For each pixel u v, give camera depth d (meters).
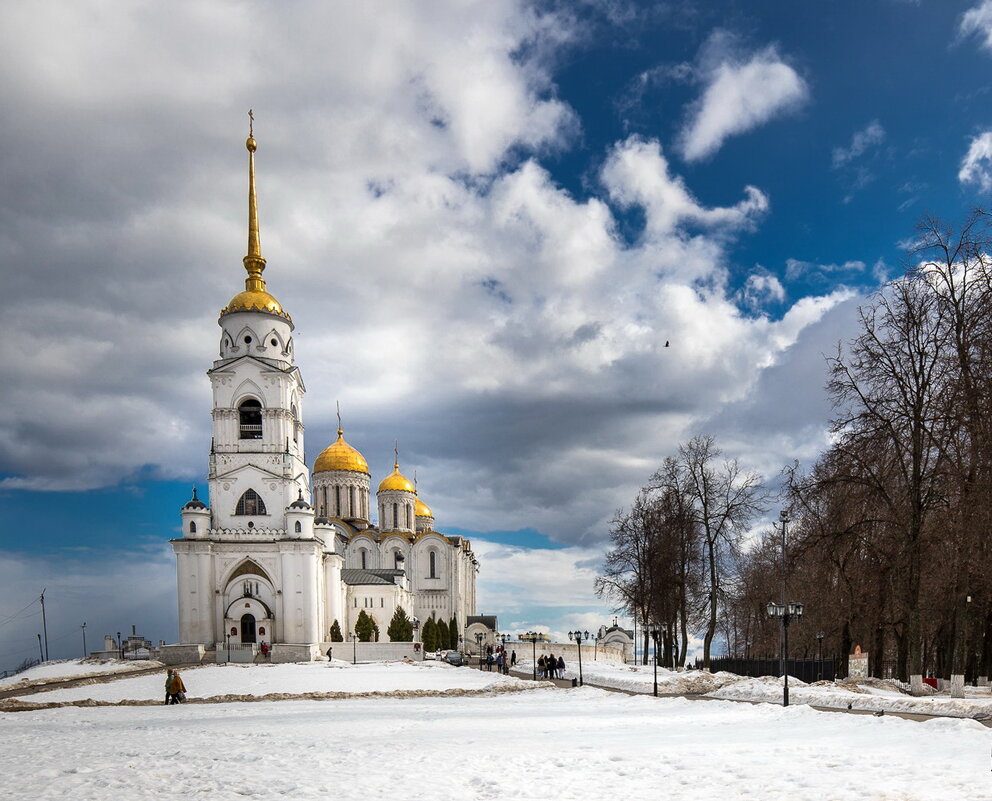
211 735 28.70
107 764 21.22
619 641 171.75
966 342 39.06
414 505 167.50
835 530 45.84
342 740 26.09
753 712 32.69
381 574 136.12
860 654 79.81
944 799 14.85
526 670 82.31
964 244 39.81
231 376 107.25
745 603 85.12
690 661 100.19
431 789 17.14
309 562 102.56
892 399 41.59
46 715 41.44
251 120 115.62
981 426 38.03
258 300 110.44
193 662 93.19
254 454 106.12
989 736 22.67
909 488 41.12
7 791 17.53
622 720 31.67
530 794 16.58
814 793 15.89
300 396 115.31
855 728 25.95
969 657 51.25
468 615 169.62
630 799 15.97
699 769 18.94
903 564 41.31
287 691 54.91
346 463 155.25
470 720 33.25
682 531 68.50
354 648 104.75
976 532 37.94
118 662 90.69
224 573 102.75
